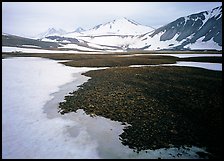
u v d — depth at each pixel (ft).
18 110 83.82
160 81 117.80
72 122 73.26
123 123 71.05
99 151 56.18
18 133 65.26
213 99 86.02
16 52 346.54
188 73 137.39
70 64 218.79
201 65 184.03
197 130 65.26
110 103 87.35
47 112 82.23
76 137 63.26
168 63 211.61
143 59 249.96
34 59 268.00
